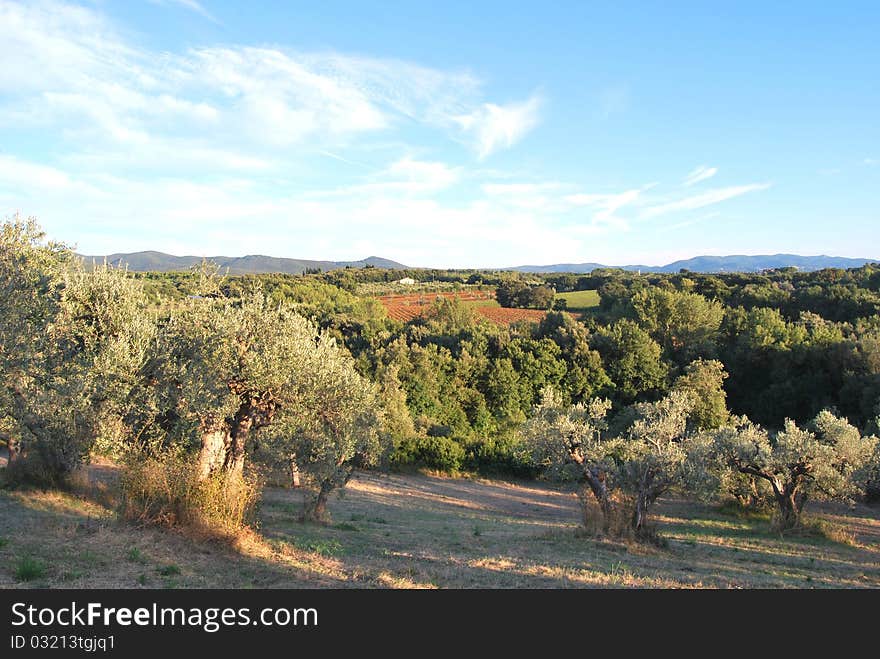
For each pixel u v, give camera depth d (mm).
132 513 12594
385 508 27656
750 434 26000
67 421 13906
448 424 53500
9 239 17047
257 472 17859
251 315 14406
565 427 19828
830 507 31375
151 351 14641
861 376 47719
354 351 65562
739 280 91125
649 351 58406
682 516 28734
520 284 111500
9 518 12609
